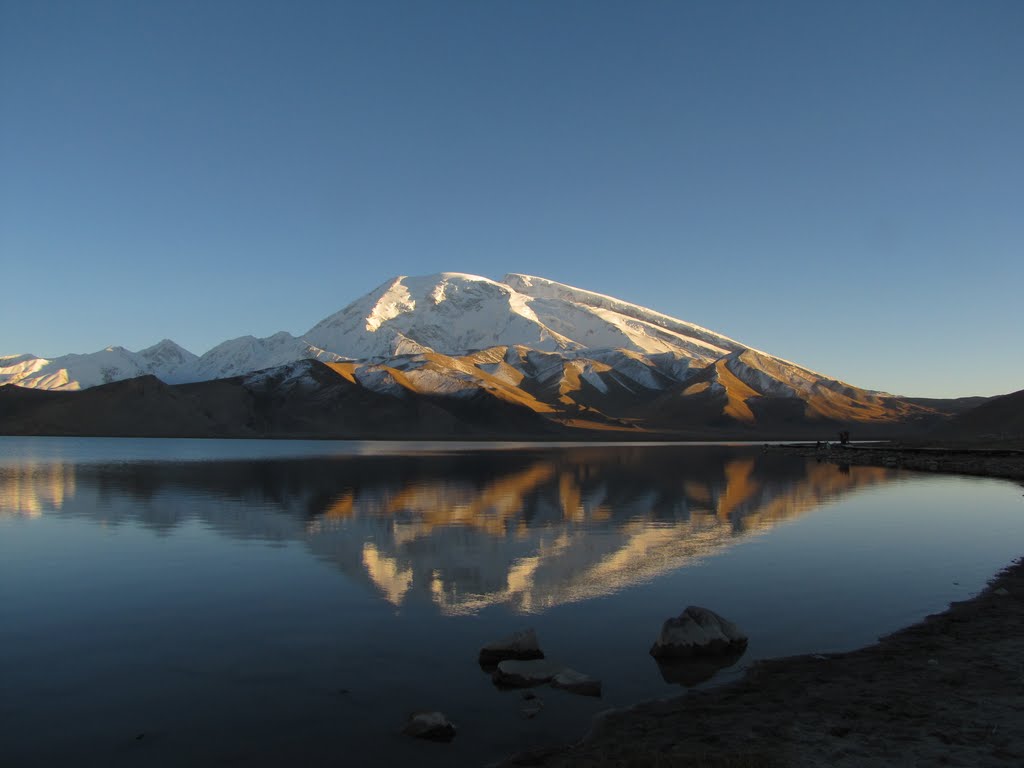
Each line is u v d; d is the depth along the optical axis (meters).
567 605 17.05
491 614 16.30
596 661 13.24
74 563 21.77
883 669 12.27
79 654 13.66
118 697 11.67
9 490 43.31
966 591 18.27
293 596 17.83
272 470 62.16
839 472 65.44
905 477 59.03
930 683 11.42
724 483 51.62
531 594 18.03
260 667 12.99
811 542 25.66
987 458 76.50
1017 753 8.76
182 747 9.99
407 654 13.66
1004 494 44.22
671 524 30.03
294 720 10.82
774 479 55.81
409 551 23.66
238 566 21.31
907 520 31.73
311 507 35.28
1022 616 15.43
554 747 9.83
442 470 64.25
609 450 125.81
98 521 30.39
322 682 12.28
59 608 16.78
